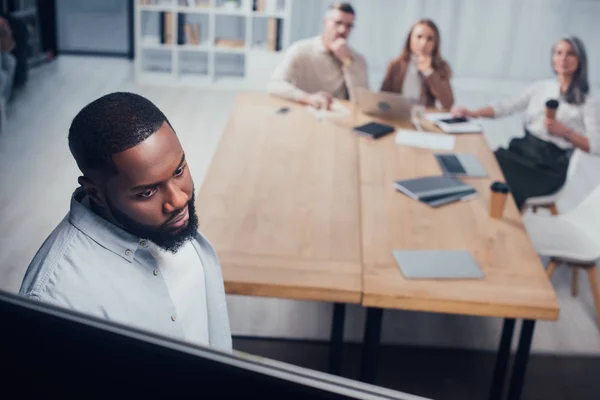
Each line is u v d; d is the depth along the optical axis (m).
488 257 2.54
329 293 2.29
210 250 1.47
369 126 3.92
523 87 8.27
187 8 7.50
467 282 2.36
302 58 4.53
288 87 4.39
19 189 4.77
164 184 1.13
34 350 0.62
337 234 2.65
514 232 2.74
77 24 9.12
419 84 4.54
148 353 0.59
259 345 3.24
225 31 8.16
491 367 3.18
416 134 3.87
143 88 7.46
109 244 1.20
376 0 8.20
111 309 1.18
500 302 2.25
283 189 3.05
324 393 0.56
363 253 2.52
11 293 0.62
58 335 0.61
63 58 8.39
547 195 3.87
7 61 5.90
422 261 2.47
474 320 3.51
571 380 3.10
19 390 0.64
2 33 5.77
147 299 1.24
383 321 3.46
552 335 3.41
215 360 0.57
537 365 3.18
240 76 8.16
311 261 2.44
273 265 2.40
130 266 1.22
